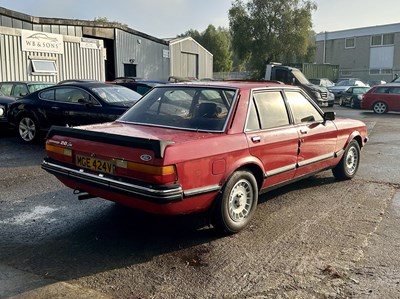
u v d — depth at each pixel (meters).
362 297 3.20
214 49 61.00
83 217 4.92
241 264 3.74
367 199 5.75
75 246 4.11
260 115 4.82
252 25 35.66
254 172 4.73
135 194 3.73
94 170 4.12
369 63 47.38
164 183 3.66
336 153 6.27
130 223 4.74
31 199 5.57
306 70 33.50
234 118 4.49
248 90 4.81
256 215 5.04
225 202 4.23
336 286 3.36
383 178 6.99
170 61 31.28
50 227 4.59
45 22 19.58
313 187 6.36
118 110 8.50
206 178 4.00
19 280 3.41
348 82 29.48
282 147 4.98
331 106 23.84
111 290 3.28
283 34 35.31
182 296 3.20
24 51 17.50
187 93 4.95
